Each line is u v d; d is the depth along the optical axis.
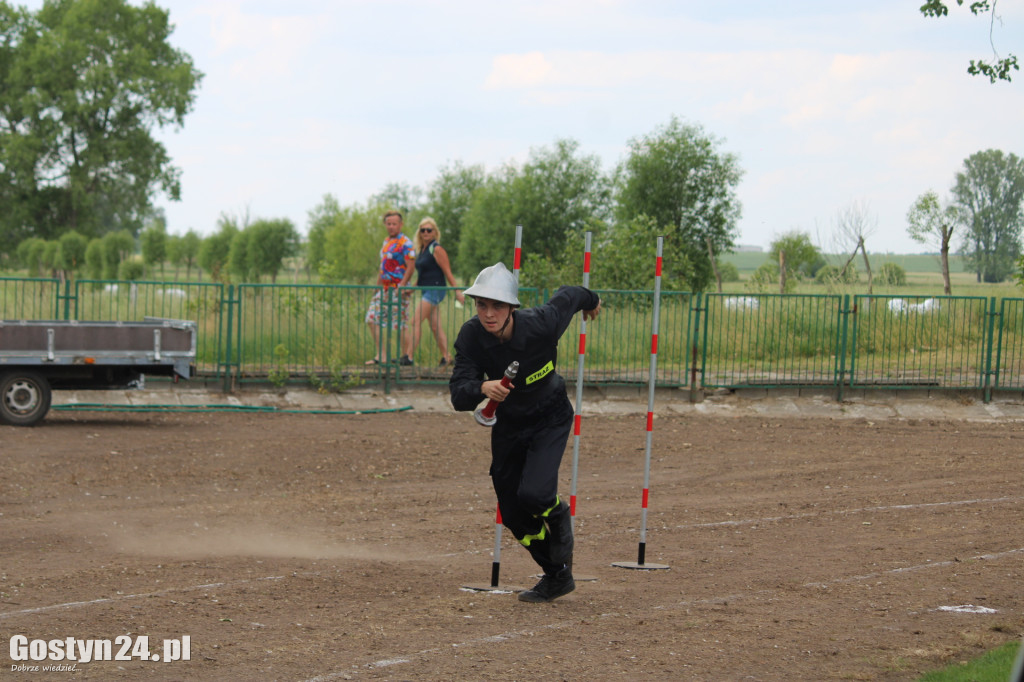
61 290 19.19
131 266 71.31
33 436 14.94
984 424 19.28
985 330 20.77
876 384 20.53
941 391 20.58
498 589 8.24
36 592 7.86
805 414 19.98
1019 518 11.25
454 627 7.07
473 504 12.07
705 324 20.17
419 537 10.38
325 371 19.67
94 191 79.56
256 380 19.34
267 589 8.05
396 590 8.16
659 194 50.66
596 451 15.79
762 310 20.69
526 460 7.54
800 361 20.66
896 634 6.93
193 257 89.38
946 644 6.68
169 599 7.70
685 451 15.90
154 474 13.05
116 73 77.44
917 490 13.03
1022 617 7.37
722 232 51.06
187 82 78.69
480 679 5.96
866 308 20.91
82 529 10.23
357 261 72.00
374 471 13.85
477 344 7.39
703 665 6.25
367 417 18.19
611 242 30.38
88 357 15.57
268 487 12.70
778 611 7.55
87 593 7.86
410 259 19.94
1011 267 64.62
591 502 12.34
